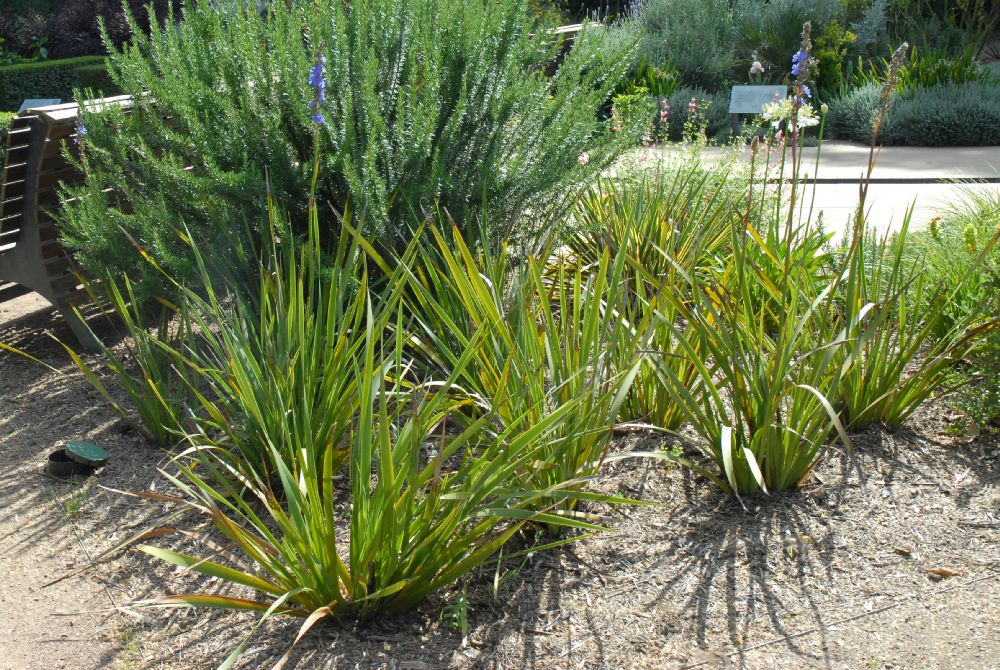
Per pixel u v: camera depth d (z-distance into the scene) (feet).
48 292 14.30
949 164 27.61
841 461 10.50
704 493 10.00
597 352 9.34
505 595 8.41
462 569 7.92
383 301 10.34
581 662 7.55
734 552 8.94
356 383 9.82
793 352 9.73
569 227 15.19
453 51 13.71
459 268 9.91
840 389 11.21
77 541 9.53
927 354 12.14
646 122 16.10
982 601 8.06
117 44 53.57
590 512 9.67
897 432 11.09
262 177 12.69
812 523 9.36
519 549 9.10
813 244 14.67
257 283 12.87
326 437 10.06
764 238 13.92
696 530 9.33
